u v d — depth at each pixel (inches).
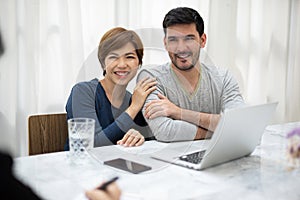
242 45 117.5
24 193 23.2
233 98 67.0
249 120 45.9
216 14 110.4
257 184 40.3
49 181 40.1
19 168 44.1
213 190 38.2
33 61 83.7
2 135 25.2
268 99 126.0
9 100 80.1
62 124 64.8
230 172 44.3
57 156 50.4
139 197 35.8
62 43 86.5
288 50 127.6
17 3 81.1
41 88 86.4
